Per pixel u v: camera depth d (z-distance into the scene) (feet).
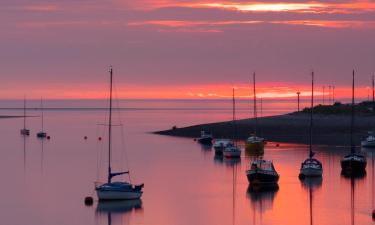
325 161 380.78
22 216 239.09
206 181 312.50
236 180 315.37
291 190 284.41
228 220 230.89
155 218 234.79
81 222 230.07
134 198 264.52
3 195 278.87
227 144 433.89
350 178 315.37
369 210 242.78
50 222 230.27
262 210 245.04
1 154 453.99
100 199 261.65
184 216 237.04
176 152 456.04
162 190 287.28
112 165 380.58
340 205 252.01
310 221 227.20
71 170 359.25
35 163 394.93
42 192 285.43
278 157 405.18
